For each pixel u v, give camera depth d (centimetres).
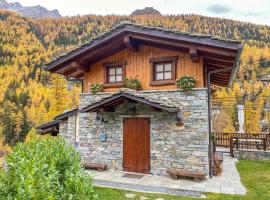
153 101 868
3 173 334
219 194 712
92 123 1064
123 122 1008
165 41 916
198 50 887
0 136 6066
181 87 907
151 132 951
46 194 259
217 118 4266
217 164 946
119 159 1002
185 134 894
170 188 764
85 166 1007
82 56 1048
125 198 674
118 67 1069
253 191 743
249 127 4803
